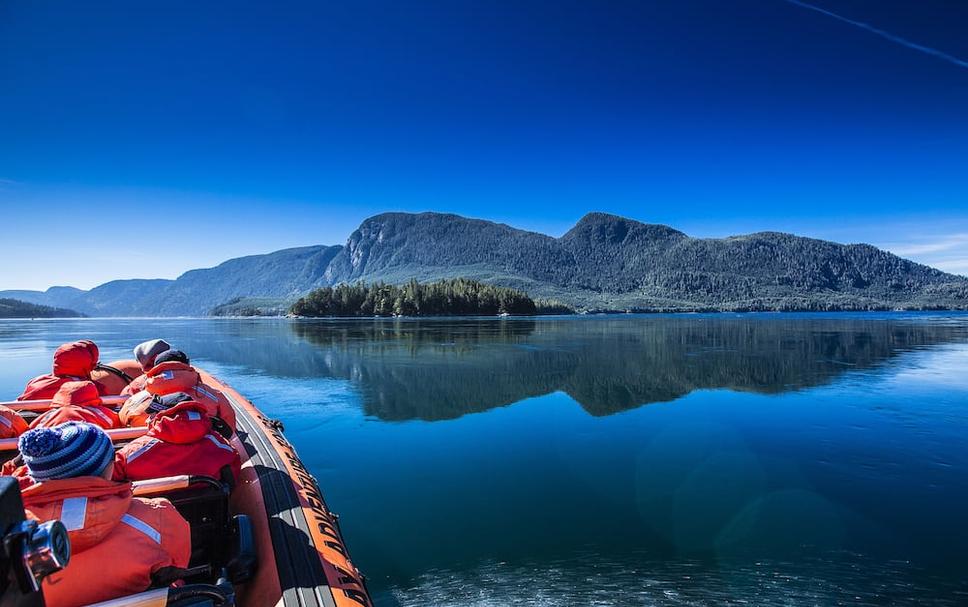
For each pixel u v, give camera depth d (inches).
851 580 189.8
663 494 274.5
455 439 376.5
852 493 275.6
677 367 771.4
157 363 171.8
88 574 82.0
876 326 2135.8
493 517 245.8
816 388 590.2
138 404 169.5
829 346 1130.7
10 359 863.7
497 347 1095.6
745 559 206.1
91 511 82.0
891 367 770.2
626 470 311.4
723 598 178.1
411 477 299.9
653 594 181.5
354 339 1352.1
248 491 170.2
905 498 267.9
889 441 371.6
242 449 214.5
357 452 346.9
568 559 206.5
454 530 231.6
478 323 2677.2
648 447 357.7
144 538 90.7
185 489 125.5
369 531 231.9
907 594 179.5
